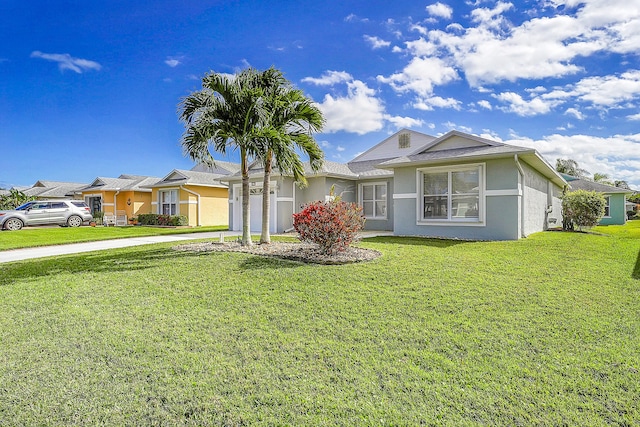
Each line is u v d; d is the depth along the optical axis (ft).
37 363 9.87
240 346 10.86
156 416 7.48
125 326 12.62
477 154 36.01
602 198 49.96
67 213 68.39
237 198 58.08
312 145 33.06
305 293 16.38
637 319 12.86
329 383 8.70
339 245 25.53
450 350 10.46
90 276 20.43
